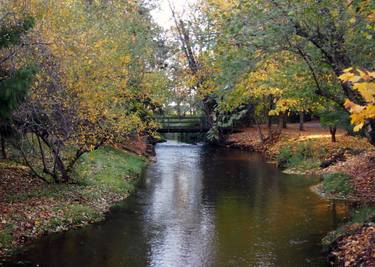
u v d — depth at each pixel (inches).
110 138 682.2
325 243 487.5
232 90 486.9
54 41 552.4
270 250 473.4
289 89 568.4
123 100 719.1
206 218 609.3
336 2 414.3
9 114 454.9
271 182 894.4
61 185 701.3
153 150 1433.3
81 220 575.8
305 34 431.5
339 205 675.4
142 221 592.1
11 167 727.1
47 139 683.4
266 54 452.8
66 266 423.5
